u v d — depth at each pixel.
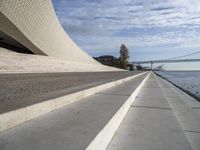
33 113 2.02
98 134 1.61
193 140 2.21
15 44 24.47
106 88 5.11
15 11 17.77
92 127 1.78
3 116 1.63
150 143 2.02
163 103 4.16
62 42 31.28
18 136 1.53
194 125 2.80
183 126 2.74
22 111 1.85
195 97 6.23
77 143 1.42
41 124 1.84
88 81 6.13
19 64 13.77
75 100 3.06
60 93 2.98
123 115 2.89
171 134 2.29
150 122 2.74
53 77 8.48
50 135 1.56
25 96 2.65
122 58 66.12
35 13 20.89
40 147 1.34
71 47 36.66
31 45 23.66
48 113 2.26
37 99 2.38
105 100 3.19
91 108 2.56
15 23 18.67
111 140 2.07
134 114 3.18
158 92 6.10
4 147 1.33
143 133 2.30
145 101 4.38
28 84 4.80
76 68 22.95
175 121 2.81
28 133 1.59
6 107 1.87
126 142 2.04
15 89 3.62
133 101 4.33
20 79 6.60
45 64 17.69
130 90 4.68
